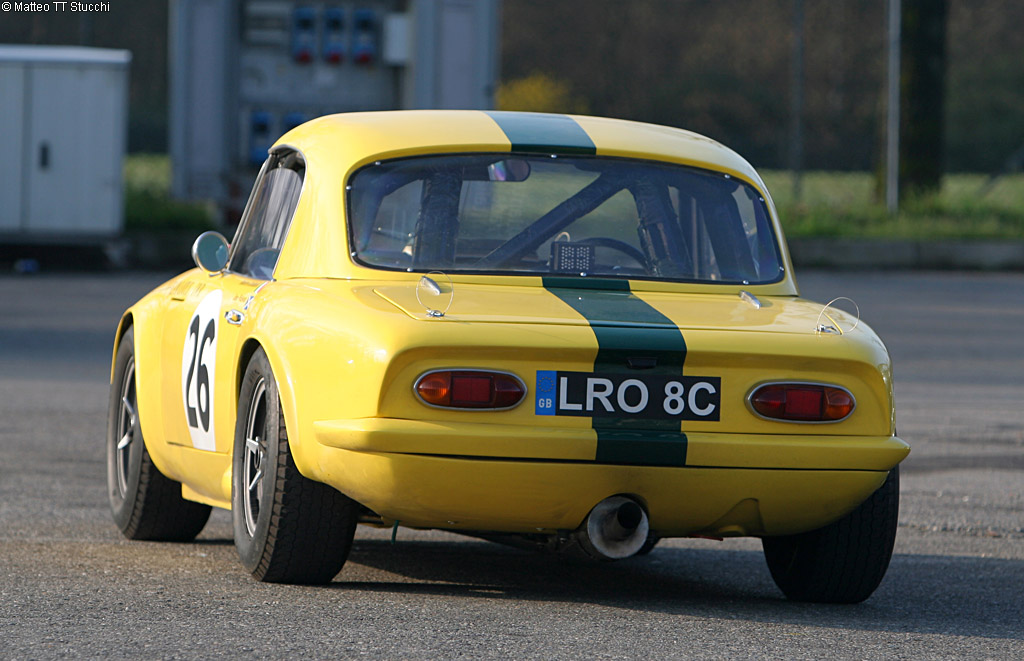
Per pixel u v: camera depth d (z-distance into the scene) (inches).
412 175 743.1
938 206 3700.8
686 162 777.6
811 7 7519.7
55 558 798.5
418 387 625.6
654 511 657.0
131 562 794.2
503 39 7775.6
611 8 7746.1
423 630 622.5
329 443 642.8
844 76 7426.2
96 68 2935.5
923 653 611.5
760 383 650.2
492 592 729.0
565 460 629.9
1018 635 658.8
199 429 792.3
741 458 641.6
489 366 629.9
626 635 625.6
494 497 636.7
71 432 1310.3
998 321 2353.6
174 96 3041.3
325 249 728.3
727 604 724.7
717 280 746.2
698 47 7711.6
